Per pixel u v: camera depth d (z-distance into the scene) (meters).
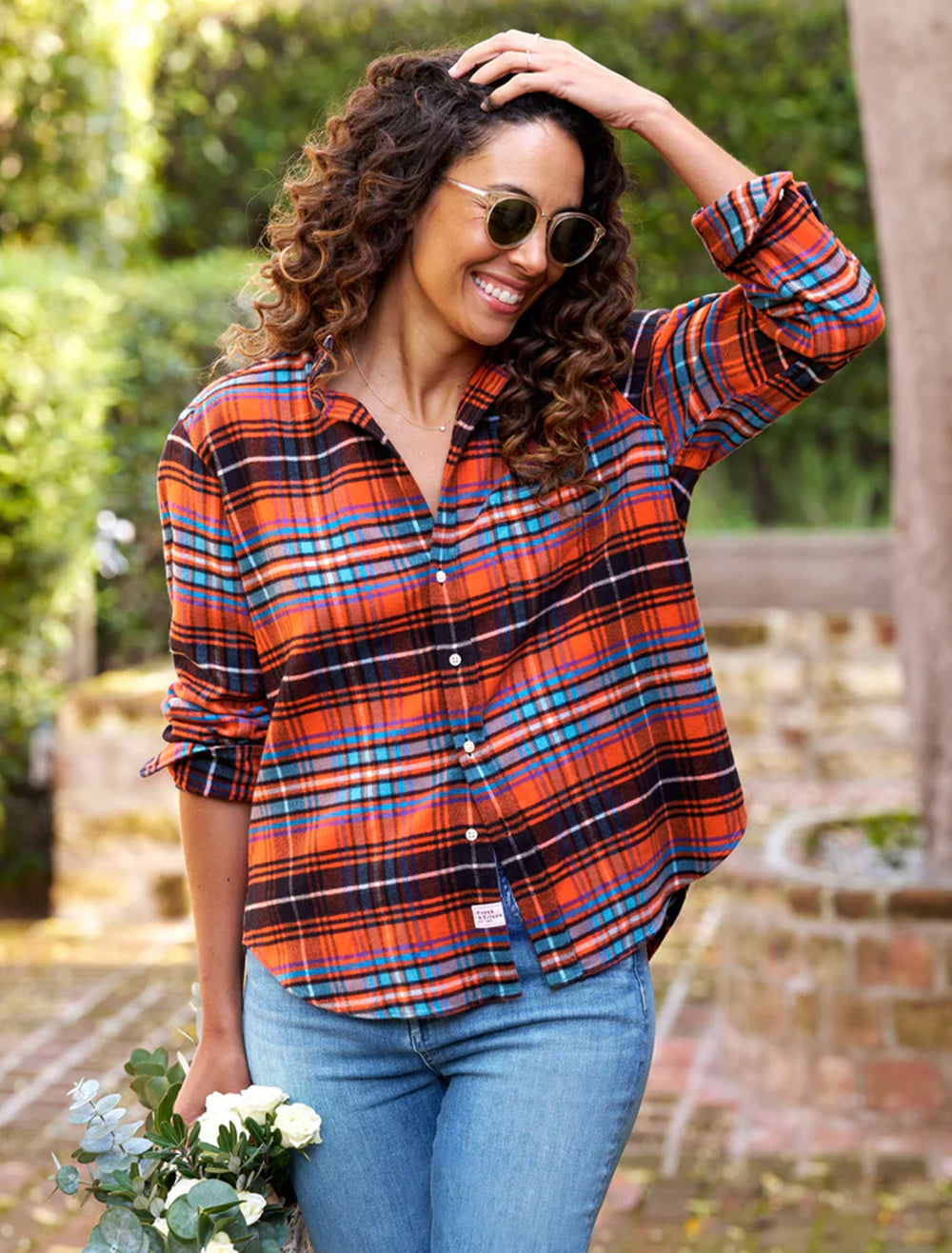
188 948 5.73
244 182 8.42
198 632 1.91
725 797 1.95
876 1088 4.11
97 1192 1.85
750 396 1.93
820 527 8.21
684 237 8.21
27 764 6.50
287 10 8.27
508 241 1.78
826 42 8.09
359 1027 1.87
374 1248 1.93
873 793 6.95
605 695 1.88
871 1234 3.54
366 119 1.86
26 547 5.80
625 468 1.90
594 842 1.86
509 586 1.84
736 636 7.17
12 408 5.63
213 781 1.93
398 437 1.90
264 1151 1.83
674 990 5.19
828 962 4.15
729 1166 3.90
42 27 6.98
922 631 4.46
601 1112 1.85
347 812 1.85
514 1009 1.85
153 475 6.66
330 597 1.83
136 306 6.56
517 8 8.18
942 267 4.30
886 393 8.12
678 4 8.09
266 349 2.00
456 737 1.83
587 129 1.87
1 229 7.29
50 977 5.41
